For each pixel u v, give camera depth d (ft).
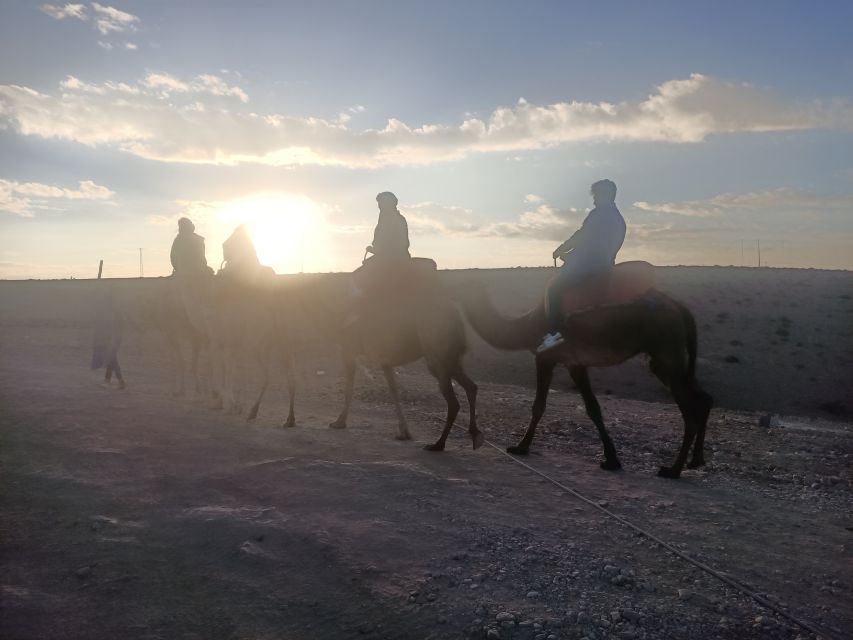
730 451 39.14
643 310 30.66
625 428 43.06
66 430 31.53
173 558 19.71
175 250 43.09
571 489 28.55
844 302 175.01
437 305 33.42
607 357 31.68
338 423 37.68
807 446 41.88
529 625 17.54
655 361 31.14
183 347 80.02
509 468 31.22
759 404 122.11
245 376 60.34
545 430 41.11
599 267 31.45
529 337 33.24
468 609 18.11
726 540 24.23
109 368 49.85
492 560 20.99
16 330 89.97
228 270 38.22
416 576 19.53
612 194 32.04
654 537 23.71
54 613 16.71
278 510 23.31
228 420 37.55
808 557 23.27
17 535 20.44
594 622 17.99
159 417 36.01
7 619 16.26
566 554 21.83
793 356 142.00
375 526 22.38
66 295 161.89
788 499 30.09
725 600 19.76
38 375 50.75
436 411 46.29
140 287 165.17
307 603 17.93
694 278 205.36
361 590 18.62
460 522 23.57
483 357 129.80
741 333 156.04
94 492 24.04
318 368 68.59
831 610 19.65
